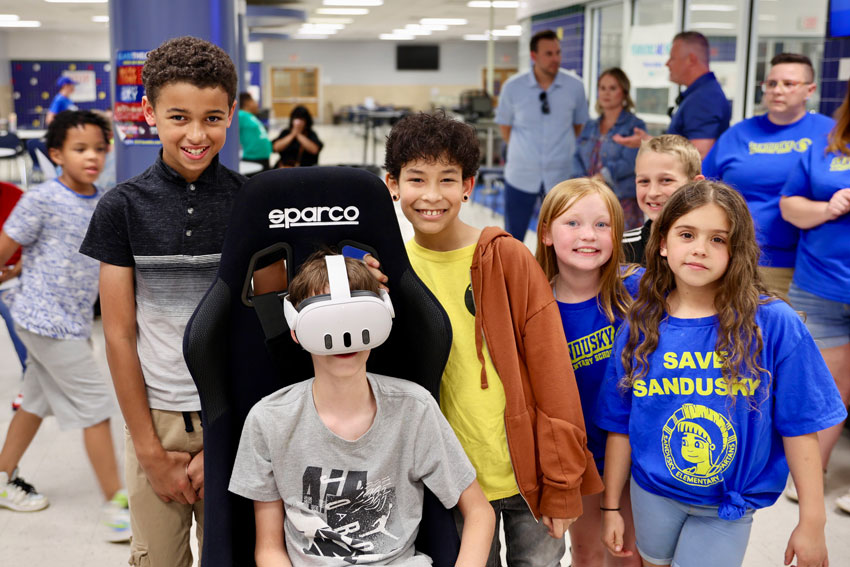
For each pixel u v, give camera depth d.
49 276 2.49
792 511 2.73
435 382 1.42
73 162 2.50
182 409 1.58
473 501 1.39
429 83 28.33
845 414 1.53
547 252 1.79
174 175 1.52
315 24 18.84
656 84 6.19
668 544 1.64
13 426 2.74
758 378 1.51
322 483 1.31
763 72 5.14
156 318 1.56
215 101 1.45
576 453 1.54
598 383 1.77
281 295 1.38
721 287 1.53
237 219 1.35
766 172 2.95
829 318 2.76
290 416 1.31
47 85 21.39
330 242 1.40
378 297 1.25
